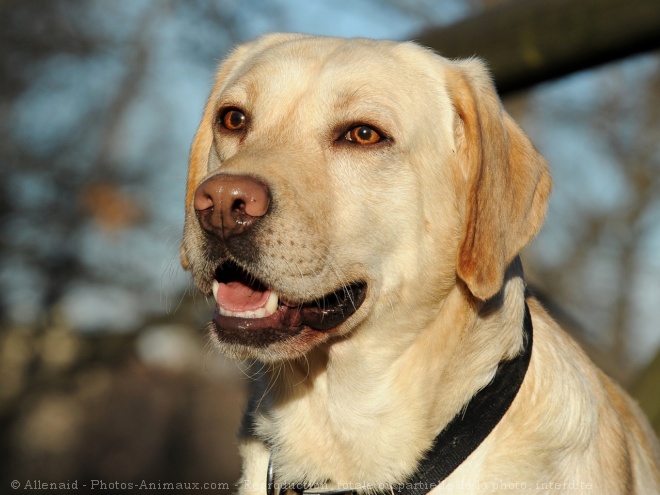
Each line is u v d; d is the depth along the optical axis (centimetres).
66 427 1611
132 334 1209
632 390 499
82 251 1322
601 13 440
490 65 486
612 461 373
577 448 361
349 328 361
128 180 1356
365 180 363
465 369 361
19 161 1317
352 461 367
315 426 374
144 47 1388
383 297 366
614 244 1630
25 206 1298
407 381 365
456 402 360
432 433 361
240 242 334
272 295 345
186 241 347
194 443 1691
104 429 1650
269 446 388
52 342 1376
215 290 346
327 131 367
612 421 389
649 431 437
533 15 464
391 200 365
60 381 1301
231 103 389
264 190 332
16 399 1327
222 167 343
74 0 1334
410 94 377
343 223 355
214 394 1762
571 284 1617
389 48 392
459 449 355
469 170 375
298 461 374
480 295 353
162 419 1689
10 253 1294
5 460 1519
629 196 1592
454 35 495
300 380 374
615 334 1644
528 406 356
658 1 421
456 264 369
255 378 394
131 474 1612
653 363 498
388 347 367
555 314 561
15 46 1326
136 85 1416
